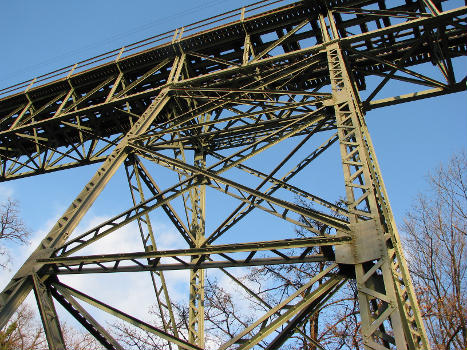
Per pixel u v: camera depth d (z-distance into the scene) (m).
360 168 6.97
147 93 12.69
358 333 11.79
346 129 7.90
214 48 13.84
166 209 11.25
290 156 8.88
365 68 13.16
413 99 11.43
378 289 5.57
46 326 6.58
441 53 11.10
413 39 12.23
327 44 11.03
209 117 13.90
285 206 7.34
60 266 7.36
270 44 13.41
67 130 15.54
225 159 9.42
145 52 14.03
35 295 7.03
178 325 14.01
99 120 14.66
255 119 12.65
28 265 7.27
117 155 9.94
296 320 6.10
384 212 6.25
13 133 14.66
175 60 13.73
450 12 10.24
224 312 14.12
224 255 7.24
